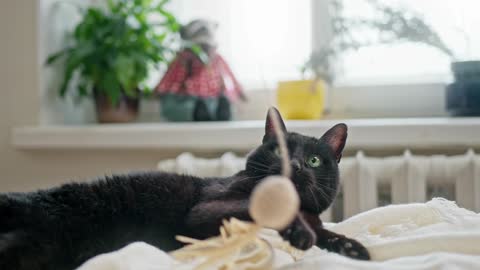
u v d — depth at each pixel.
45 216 0.64
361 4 1.41
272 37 1.54
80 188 0.70
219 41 1.57
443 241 0.57
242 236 0.44
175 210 0.69
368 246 0.58
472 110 1.20
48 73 1.57
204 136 1.29
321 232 0.58
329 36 1.46
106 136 1.38
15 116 1.57
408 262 0.50
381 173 1.13
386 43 1.35
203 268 0.43
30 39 1.54
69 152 1.56
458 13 1.31
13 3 1.55
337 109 1.43
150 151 1.48
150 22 1.58
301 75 1.40
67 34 1.63
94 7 1.58
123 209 0.70
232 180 0.70
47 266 0.62
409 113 1.37
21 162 1.61
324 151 0.71
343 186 1.16
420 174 1.09
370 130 1.16
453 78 1.23
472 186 1.06
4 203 0.63
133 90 1.53
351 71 1.44
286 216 0.37
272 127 0.72
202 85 1.42
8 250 0.58
